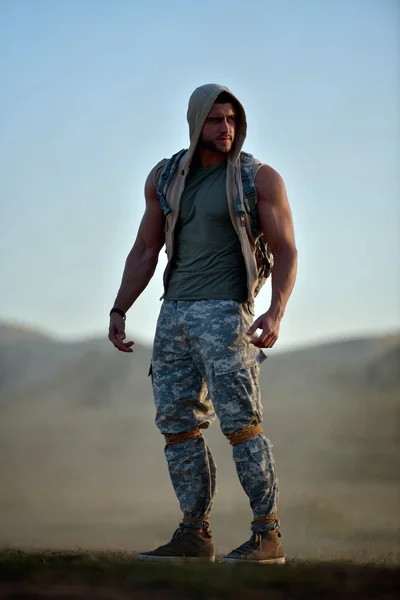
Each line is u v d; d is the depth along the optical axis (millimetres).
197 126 6457
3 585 4734
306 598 4516
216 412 6395
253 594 4578
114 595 4535
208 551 6668
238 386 6324
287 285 6355
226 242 6461
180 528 6707
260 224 6484
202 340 6375
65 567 5184
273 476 6375
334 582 4809
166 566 5273
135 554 7285
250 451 6332
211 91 6426
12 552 6941
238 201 6402
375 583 4773
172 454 6684
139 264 6973
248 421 6359
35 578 4879
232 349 6344
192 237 6508
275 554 6293
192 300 6477
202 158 6594
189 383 6602
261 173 6484
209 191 6484
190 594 4570
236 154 6504
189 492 6656
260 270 6656
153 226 6875
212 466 6754
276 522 6375
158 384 6664
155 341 6676
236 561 5984
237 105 6512
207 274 6445
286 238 6418
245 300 6457
